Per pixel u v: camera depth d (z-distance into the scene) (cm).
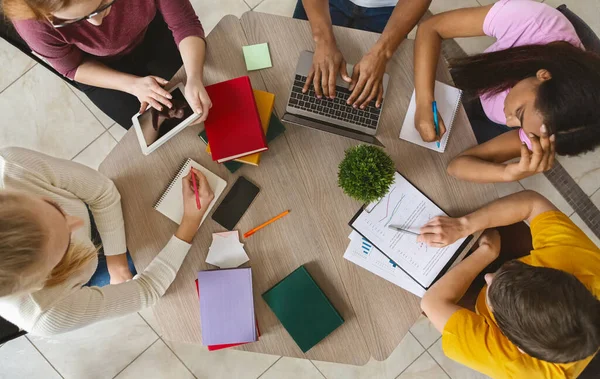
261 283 121
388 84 123
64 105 194
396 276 120
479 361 114
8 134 192
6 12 90
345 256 120
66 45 123
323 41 121
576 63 108
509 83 125
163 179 122
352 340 119
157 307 121
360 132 120
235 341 118
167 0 124
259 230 121
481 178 118
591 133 115
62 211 97
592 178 188
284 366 191
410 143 122
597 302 96
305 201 121
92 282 136
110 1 103
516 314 97
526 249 138
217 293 118
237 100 115
